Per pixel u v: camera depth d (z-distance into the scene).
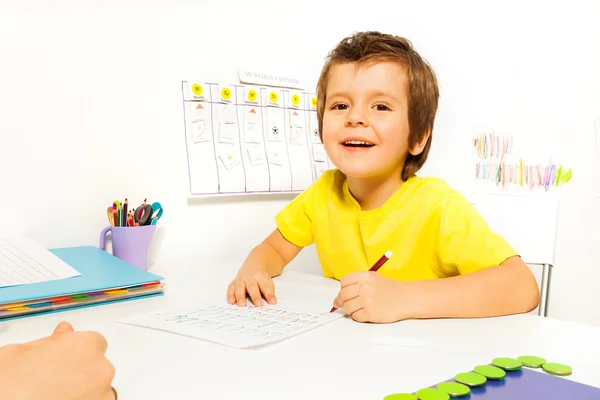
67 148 1.00
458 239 0.84
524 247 1.23
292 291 0.83
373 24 1.45
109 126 1.04
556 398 0.40
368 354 0.52
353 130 0.85
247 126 1.21
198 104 1.14
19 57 0.94
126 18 1.04
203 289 0.84
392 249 0.93
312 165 1.33
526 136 1.44
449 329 0.62
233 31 1.19
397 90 0.86
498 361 0.48
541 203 1.24
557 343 0.56
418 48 1.49
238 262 1.12
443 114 1.52
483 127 1.46
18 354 0.36
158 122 1.10
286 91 1.28
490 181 1.46
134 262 0.98
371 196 0.96
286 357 0.51
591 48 1.50
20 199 0.96
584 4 1.50
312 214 1.05
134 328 0.62
